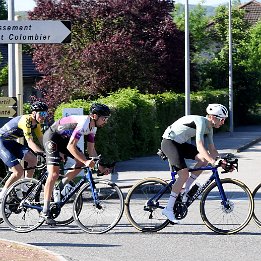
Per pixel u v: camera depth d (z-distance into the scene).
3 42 16.22
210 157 12.40
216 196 12.90
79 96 36.56
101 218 12.82
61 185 12.89
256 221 13.34
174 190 12.78
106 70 36.03
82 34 37.38
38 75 48.16
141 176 22.78
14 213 12.95
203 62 55.69
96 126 12.66
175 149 12.73
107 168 12.84
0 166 18.94
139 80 37.12
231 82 43.47
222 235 12.70
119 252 11.27
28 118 13.62
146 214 12.95
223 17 57.44
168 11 38.34
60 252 11.24
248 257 10.89
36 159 13.89
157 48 37.19
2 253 10.54
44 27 16.27
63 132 12.53
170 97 36.09
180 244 11.90
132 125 29.58
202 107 42.41
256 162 28.41
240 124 55.88
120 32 36.25
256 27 56.97
